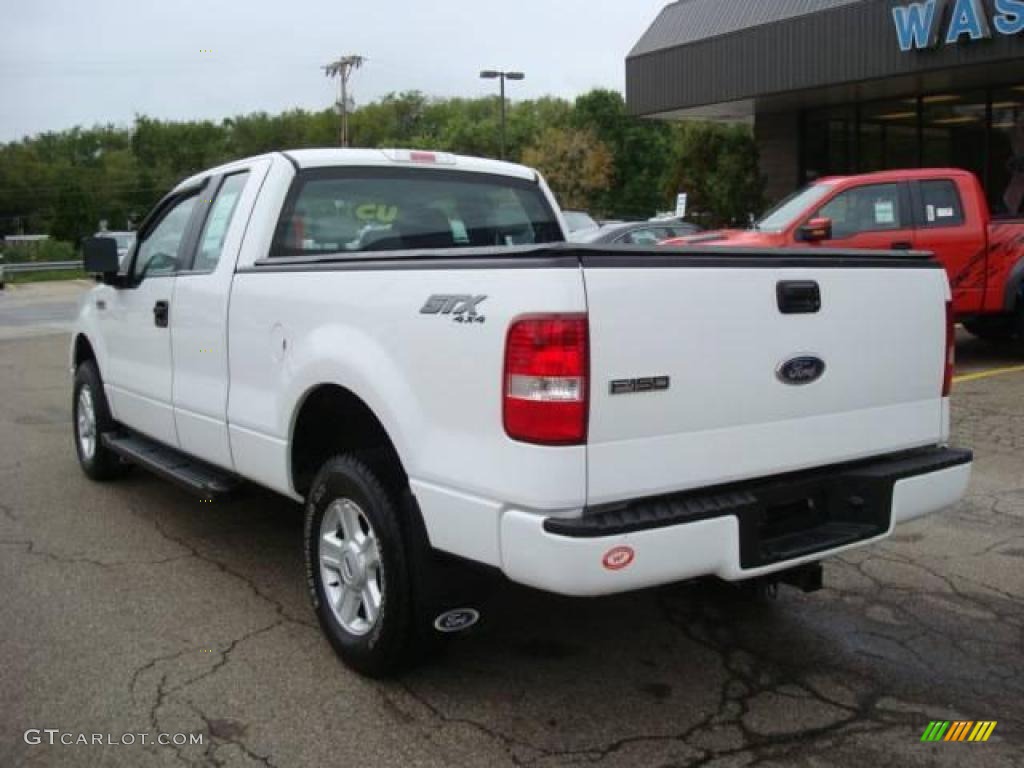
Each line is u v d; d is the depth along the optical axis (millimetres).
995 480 6344
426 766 3090
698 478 3141
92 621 4227
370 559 3639
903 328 3707
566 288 2834
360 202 4797
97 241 5555
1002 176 16516
